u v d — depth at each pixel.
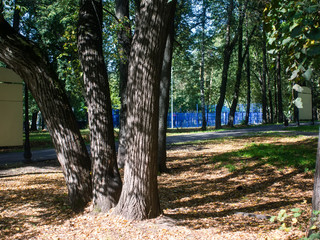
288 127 28.34
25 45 5.59
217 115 33.25
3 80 12.47
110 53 11.13
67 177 6.54
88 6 6.53
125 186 5.54
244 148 15.16
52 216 6.29
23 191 8.58
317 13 2.61
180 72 39.94
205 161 12.87
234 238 4.59
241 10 29.08
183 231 4.96
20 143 12.99
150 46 4.86
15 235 5.38
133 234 4.86
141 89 5.03
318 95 43.88
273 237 4.55
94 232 5.07
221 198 7.60
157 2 4.73
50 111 6.13
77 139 6.48
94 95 6.21
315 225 3.37
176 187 8.98
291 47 3.25
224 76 32.69
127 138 5.41
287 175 9.18
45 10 22.97
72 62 10.62
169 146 18.97
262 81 44.03
